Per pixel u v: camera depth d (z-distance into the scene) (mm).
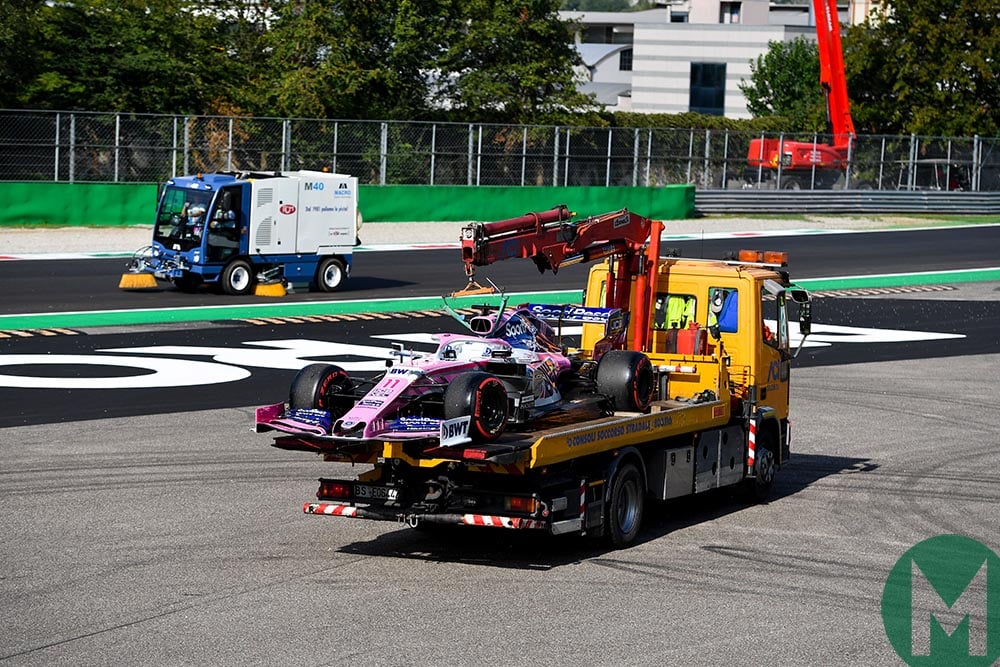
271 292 33375
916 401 24094
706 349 15992
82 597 11211
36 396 20891
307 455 17797
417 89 61750
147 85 54031
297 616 10727
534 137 52531
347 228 35000
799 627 10797
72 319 28609
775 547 13727
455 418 11797
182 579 11852
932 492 16859
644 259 16031
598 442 12820
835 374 26812
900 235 52719
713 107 108875
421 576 12164
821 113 75688
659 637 10359
